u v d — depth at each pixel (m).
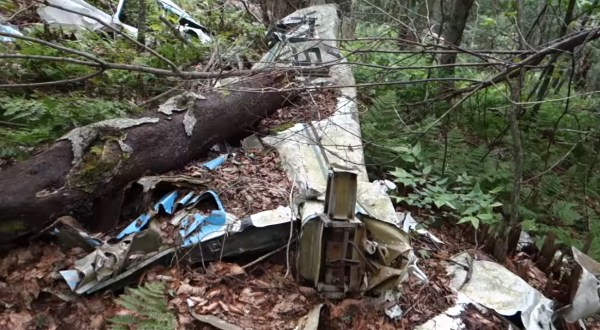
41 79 3.99
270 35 6.54
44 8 5.12
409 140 5.04
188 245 2.64
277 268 2.77
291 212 2.90
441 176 4.37
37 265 2.48
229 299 2.50
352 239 2.47
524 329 2.68
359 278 2.54
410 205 3.81
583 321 3.13
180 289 2.48
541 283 3.32
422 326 2.55
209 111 3.62
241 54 5.57
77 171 2.66
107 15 5.63
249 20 7.71
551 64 4.63
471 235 3.65
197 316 2.34
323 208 2.70
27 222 2.46
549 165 5.68
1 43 3.99
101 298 2.43
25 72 3.90
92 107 3.52
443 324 2.59
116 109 3.62
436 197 3.60
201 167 3.49
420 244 3.34
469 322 2.64
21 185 2.45
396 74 6.21
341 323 2.48
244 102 4.02
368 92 6.05
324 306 2.53
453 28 6.57
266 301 2.53
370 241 2.57
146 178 2.93
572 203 4.78
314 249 2.51
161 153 3.16
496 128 6.11
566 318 2.93
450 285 2.95
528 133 6.20
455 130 5.14
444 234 3.67
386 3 9.59
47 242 2.63
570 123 6.36
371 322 2.51
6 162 2.82
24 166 2.54
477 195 3.61
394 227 2.63
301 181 3.41
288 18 7.24
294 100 4.88
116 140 2.90
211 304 2.44
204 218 2.79
